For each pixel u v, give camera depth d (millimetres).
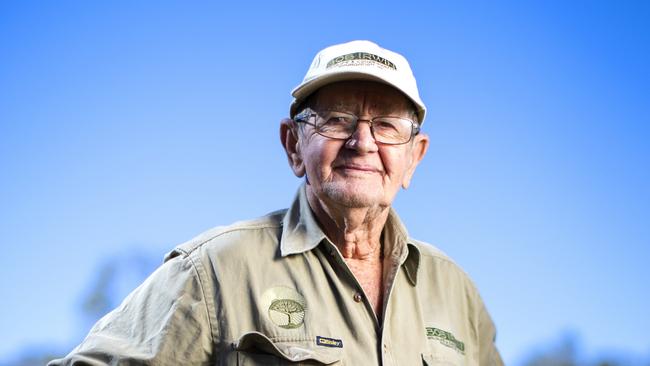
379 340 2623
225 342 2525
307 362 2480
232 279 2600
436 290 2887
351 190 2580
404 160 2676
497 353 3049
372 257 2781
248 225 2744
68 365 2566
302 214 2752
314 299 2604
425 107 2725
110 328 2629
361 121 2625
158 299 2615
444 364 2711
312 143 2643
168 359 2523
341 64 2645
